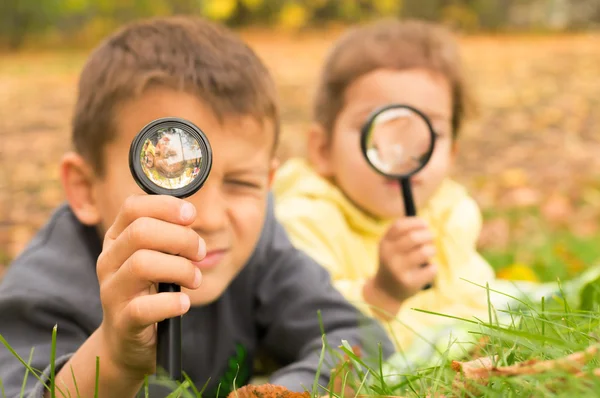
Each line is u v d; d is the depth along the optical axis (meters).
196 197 2.07
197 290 2.11
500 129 8.80
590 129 8.77
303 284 2.58
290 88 11.11
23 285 2.16
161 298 1.55
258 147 2.22
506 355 1.62
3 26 16.75
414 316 3.25
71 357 1.81
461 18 17.89
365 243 3.34
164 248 1.57
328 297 2.57
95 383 1.59
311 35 17.58
